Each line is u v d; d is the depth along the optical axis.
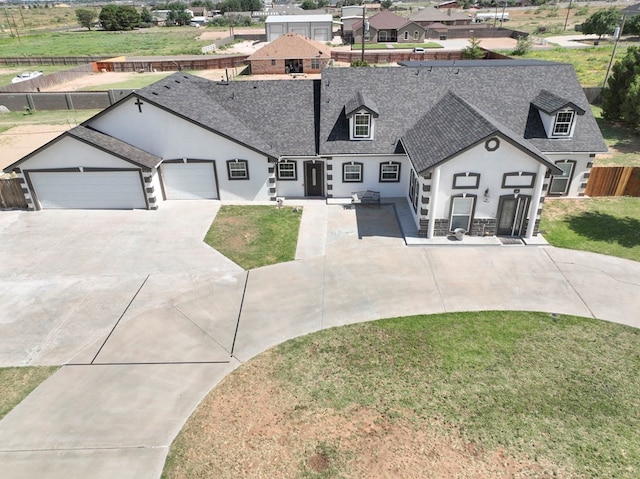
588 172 23.20
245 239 20.38
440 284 16.88
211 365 13.19
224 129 22.91
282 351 13.70
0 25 154.00
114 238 20.48
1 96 45.59
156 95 22.59
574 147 22.47
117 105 21.95
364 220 21.98
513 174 18.55
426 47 78.38
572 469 10.02
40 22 177.25
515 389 12.15
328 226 21.48
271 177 23.59
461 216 19.73
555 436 10.80
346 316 15.23
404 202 23.62
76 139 21.38
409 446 10.59
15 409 11.75
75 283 17.22
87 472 10.09
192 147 22.89
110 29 129.12
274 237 20.55
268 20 87.31
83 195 22.97
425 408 11.62
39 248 19.69
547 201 23.52
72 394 12.20
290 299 16.17
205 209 23.31
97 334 14.52
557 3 166.75
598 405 11.64
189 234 20.81
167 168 23.42
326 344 13.95
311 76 60.12
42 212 23.03
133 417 11.48
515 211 19.55
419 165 19.08
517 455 10.34
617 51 64.38
